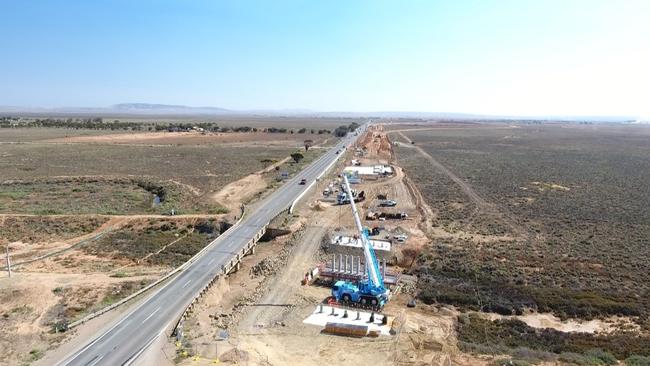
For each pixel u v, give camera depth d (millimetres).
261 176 136875
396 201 108750
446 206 104062
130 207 99688
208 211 95312
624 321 52312
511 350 45000
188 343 45688
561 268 66625
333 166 157250
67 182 123062
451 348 45625
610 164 179375
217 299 57406
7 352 43594
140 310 52062
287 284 62875
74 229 84125
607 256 71875
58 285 58156
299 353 44969
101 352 43469
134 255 73125
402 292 59844
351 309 55250
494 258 70750
